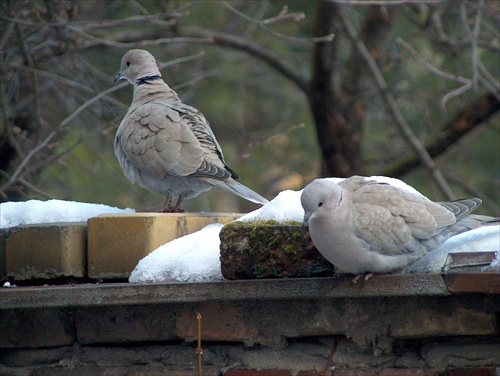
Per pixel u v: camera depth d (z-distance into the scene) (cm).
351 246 586
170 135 1054
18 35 1393
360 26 1956
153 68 1188
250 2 1875
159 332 648
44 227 691
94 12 1697
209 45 1848
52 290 626
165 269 648
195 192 1082
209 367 638
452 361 589
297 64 2000
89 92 1642
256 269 611
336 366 615
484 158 1791
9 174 1509
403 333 594
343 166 1744
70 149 1364
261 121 1992
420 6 1661
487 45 1571
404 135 1555
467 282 549
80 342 670
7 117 1398
